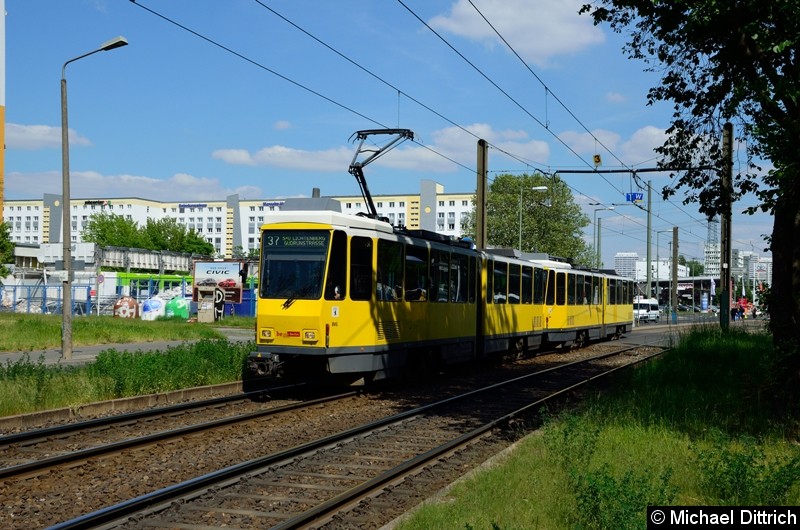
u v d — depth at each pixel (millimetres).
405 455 10188
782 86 10469
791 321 11398
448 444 10492
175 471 9086
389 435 11656
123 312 45938
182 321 44281
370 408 14664
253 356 15453
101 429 11648
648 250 50250
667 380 16703
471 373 22156
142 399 14172
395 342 16938
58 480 8508
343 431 11750
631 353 30562
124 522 6934
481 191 28625
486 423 12969
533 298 27156
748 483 7312
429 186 95625
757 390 12617
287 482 8555
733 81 12016
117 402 13664
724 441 9266
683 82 13891
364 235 15977
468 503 7098
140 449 10133
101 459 9461
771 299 12555
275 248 15664
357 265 15734
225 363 17562
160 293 59719
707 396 13992
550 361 26984
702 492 7480
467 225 69875
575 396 16578
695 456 8914
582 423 10688
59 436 10930
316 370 15734
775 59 11008
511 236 63344
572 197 64125
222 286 50438
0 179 51656
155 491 7906
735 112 11688
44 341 25266
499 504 7035
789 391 11133
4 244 47438
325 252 15312
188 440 10891
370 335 15969
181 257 69812
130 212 164625
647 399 13695
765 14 10602
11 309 53656
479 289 22203
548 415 12039
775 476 7312
